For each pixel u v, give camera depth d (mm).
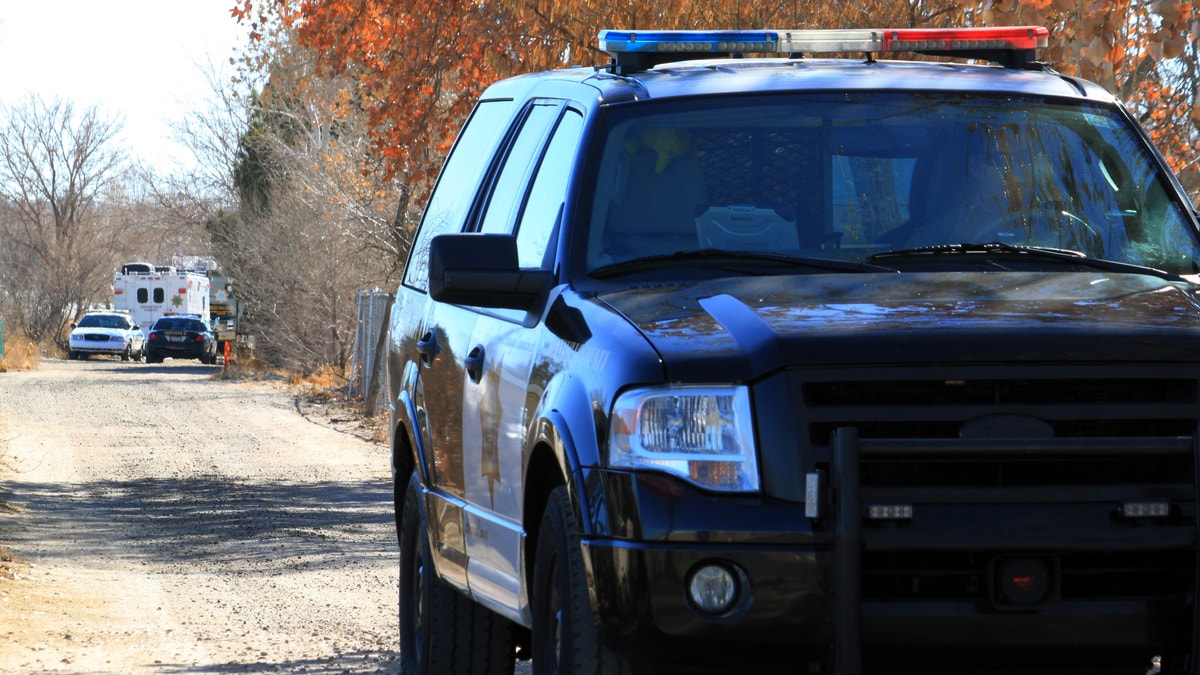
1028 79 8789
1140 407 6125
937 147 8117
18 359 90062
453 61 30141
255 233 75500
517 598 8023
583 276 7707
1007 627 6027
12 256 143250
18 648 15398
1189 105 21391
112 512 29719
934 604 6020
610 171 8055
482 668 9984
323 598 19344
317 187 65250
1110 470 6133
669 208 7910
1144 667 6332
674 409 6285
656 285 7434
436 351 10047
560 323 7449
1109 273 7355
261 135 72750
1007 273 7223
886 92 8406
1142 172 8344
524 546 7711
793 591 6027
